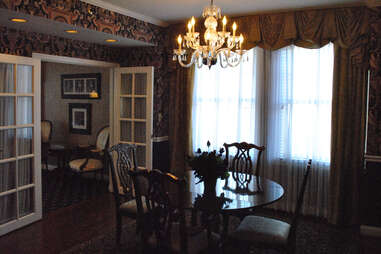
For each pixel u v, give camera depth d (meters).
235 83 4.51
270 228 2.69
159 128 4.98
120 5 3.91
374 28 3.53
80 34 4.04
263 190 2.84
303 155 4.13
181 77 4.87
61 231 3.65
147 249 2.51
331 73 3.94
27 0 3.04
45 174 6.26
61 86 6.44
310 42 3.91
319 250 3.24
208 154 2.90
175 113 4.97
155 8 4.02
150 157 4.79
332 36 3.75
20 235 3.54
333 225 3.87
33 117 3.81
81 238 3.47
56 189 5.29
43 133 6.32
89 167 5.34
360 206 3.82
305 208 4.12
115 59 5.18
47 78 6.65
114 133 5.12
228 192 2.77
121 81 5.04
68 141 6.44
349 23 3.68
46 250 3.19
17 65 3.64
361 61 3.65
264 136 4.34
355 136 3.77
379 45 3.52
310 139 4.08
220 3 3.73
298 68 4.09
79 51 4.55
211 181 2.83
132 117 4.94
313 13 3.85
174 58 2.93
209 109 4.72
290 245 2.52
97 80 5.86
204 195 2.67
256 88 4.32
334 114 3.81
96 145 5.75
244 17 4.24
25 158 3.78
